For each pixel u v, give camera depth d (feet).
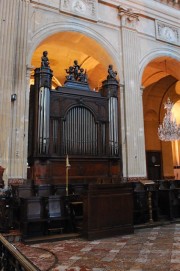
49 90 28.30
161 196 28.12
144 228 23.68
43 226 20.29
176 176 58.59
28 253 15.94
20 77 27.07
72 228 21.33
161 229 23.09
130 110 33.42
